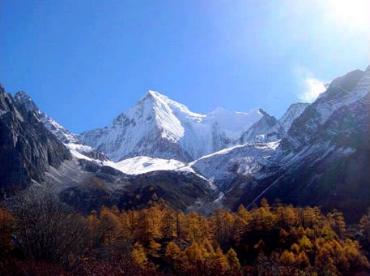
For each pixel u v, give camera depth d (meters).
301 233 151.75
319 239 141.88
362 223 177.38
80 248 46.66
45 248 42.88
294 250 137.12
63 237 44.25
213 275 68.12
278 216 166.38
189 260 100.88
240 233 157.25
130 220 153.25
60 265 38.81
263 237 153.00
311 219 168.62
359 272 130.00
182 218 162.88
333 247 136.25
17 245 43.41
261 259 117.44
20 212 44.69
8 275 35.28
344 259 131.62
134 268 41.03
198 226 159.38
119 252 66.25
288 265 117.50
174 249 112.88
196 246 111.44
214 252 124.00
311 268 117.25
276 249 143.62
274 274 105.06
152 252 120.56
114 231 105.06
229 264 108.50
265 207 186.50
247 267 113.12
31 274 35.88
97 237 71.88
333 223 172.88
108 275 38.22
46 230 43.53
